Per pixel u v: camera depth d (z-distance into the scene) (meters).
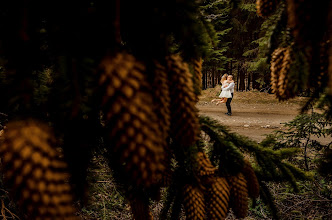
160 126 0.52
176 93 0.64
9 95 0.49
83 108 0.53
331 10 0.51
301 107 1.23
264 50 1.01
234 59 15.35
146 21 0.63
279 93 0.90
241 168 0.98
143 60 0.59
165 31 0.64
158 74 0.57
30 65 0.51
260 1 0.88
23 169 0.41
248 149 1.29
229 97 10.34
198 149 0.97
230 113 10.55
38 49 0.53
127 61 0.49
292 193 3.85
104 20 0.53
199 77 0.84
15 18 0.47
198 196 0.89
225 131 1.18
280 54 0.89
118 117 0.46
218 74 18.00
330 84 0.51
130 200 0.94
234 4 1.15
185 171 0.93
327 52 0.75
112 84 0.46
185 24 0.65
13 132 0.44
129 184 0.90
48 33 0.53
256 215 3.58
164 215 1.30
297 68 0.83
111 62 0.48
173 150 0.89
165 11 0.61
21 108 0.50
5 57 0.48
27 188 0.41
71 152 0.66
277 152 1.35
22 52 0.48
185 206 0.90
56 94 0.53
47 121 0.54
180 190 0.97
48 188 0.42
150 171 0.46
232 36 14.08
